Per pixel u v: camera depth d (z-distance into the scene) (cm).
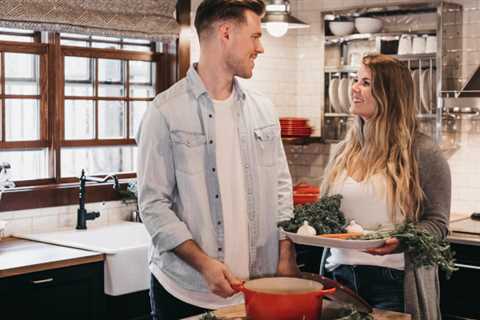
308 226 234
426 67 482
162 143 232
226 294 212
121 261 361
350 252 260
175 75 469
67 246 376
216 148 238
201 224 235
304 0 553
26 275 327
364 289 259
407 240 223
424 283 252
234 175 240
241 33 231
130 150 471
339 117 523
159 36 451
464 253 416
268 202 247
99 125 450
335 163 276
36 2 391
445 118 476
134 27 436
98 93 445
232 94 243
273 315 198
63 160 435
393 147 260
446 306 425
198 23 239
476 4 476
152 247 248
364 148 268
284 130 509
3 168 386
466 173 486
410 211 254
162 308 244
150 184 230
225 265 229
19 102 409
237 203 239
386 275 253
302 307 197
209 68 238
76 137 439
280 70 548
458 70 485
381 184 256
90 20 413
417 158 258
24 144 409
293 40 555
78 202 426
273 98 544
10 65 404
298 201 397
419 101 477
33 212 406
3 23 380
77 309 348
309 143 520
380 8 491
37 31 405
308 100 557
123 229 426
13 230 399
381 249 223
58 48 418
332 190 270
